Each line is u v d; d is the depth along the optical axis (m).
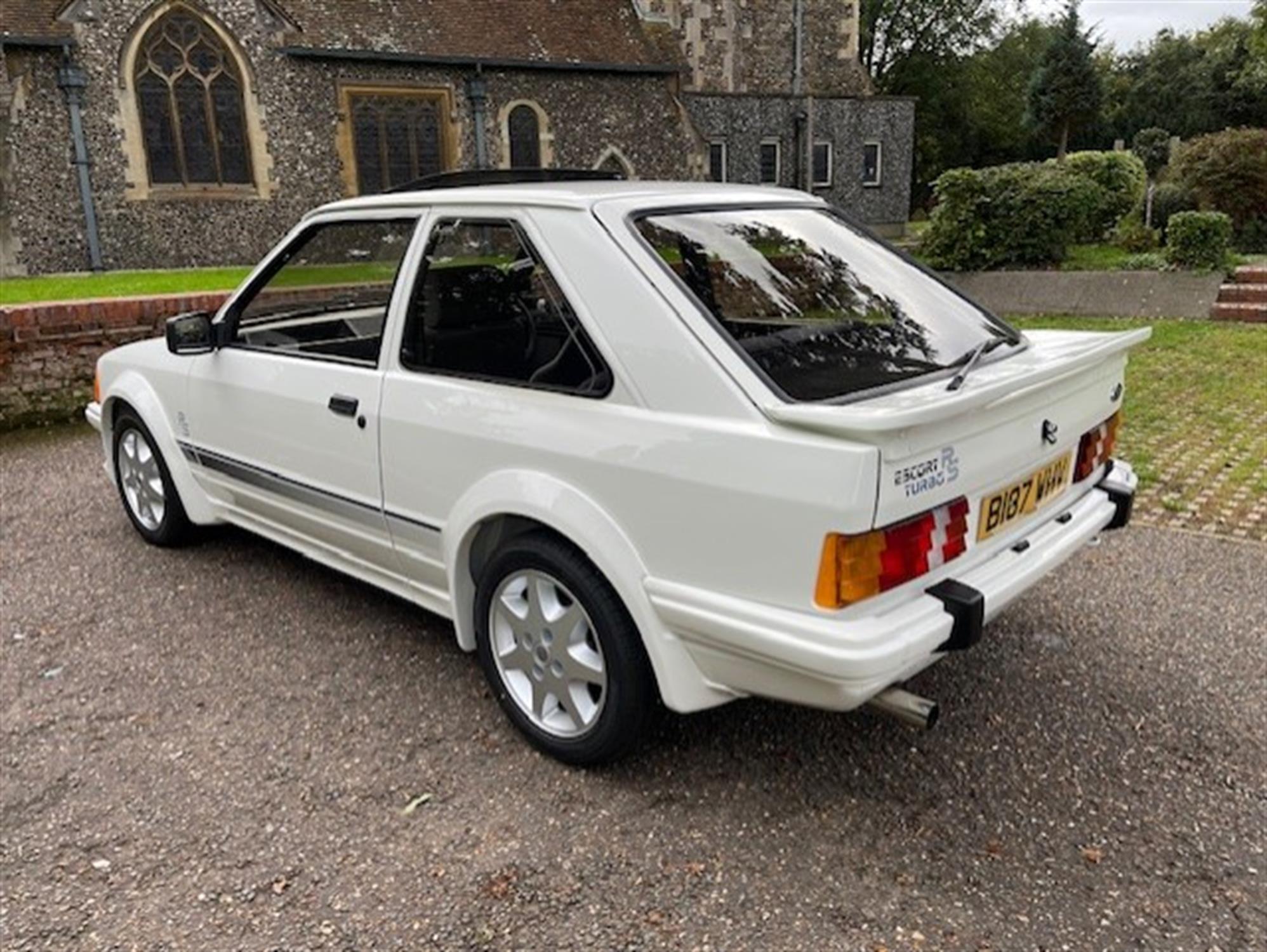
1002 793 2.65
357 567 3.53
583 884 2.32
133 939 2.15
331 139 20.20
